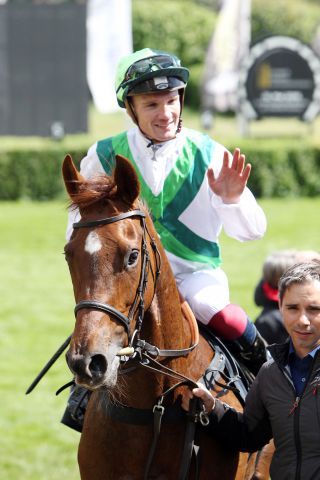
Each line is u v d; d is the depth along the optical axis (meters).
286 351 5.32
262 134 40.59
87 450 5.48
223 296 6.06
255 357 6.23
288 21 51.25
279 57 34.38
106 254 4.84
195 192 5.98
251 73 34.53
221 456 5.59
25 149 30.70
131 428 5.32
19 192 30.70
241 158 5.68
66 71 32.38
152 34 46.84
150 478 5.34
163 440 5.36
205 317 6.00
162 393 5.32
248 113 35.00
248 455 5.97
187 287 6.07
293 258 8.18
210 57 43.03
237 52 42.38
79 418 6.05
